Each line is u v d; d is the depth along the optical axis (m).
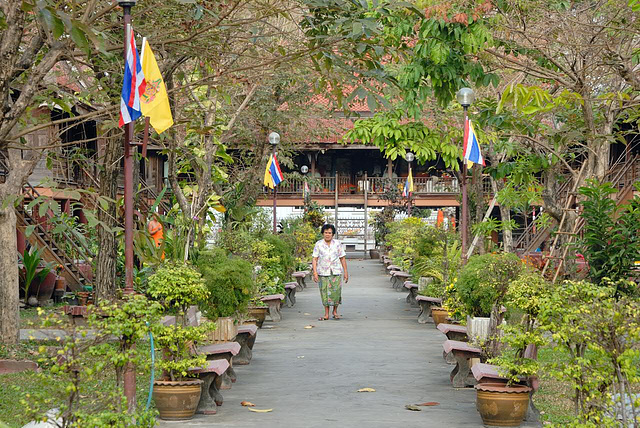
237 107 23.16
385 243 47.59
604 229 14.53
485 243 24.72
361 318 21.81
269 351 15.59
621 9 12.84
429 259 23.34
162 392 9.41
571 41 13.23
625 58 13.12
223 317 12.92
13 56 8.22
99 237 14.45
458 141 19.03
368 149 50.62
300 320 21.38
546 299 7.92
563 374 7.47
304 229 40.38
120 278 19.23
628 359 6.89
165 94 9.13
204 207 19.28
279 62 11.03
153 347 9.04
